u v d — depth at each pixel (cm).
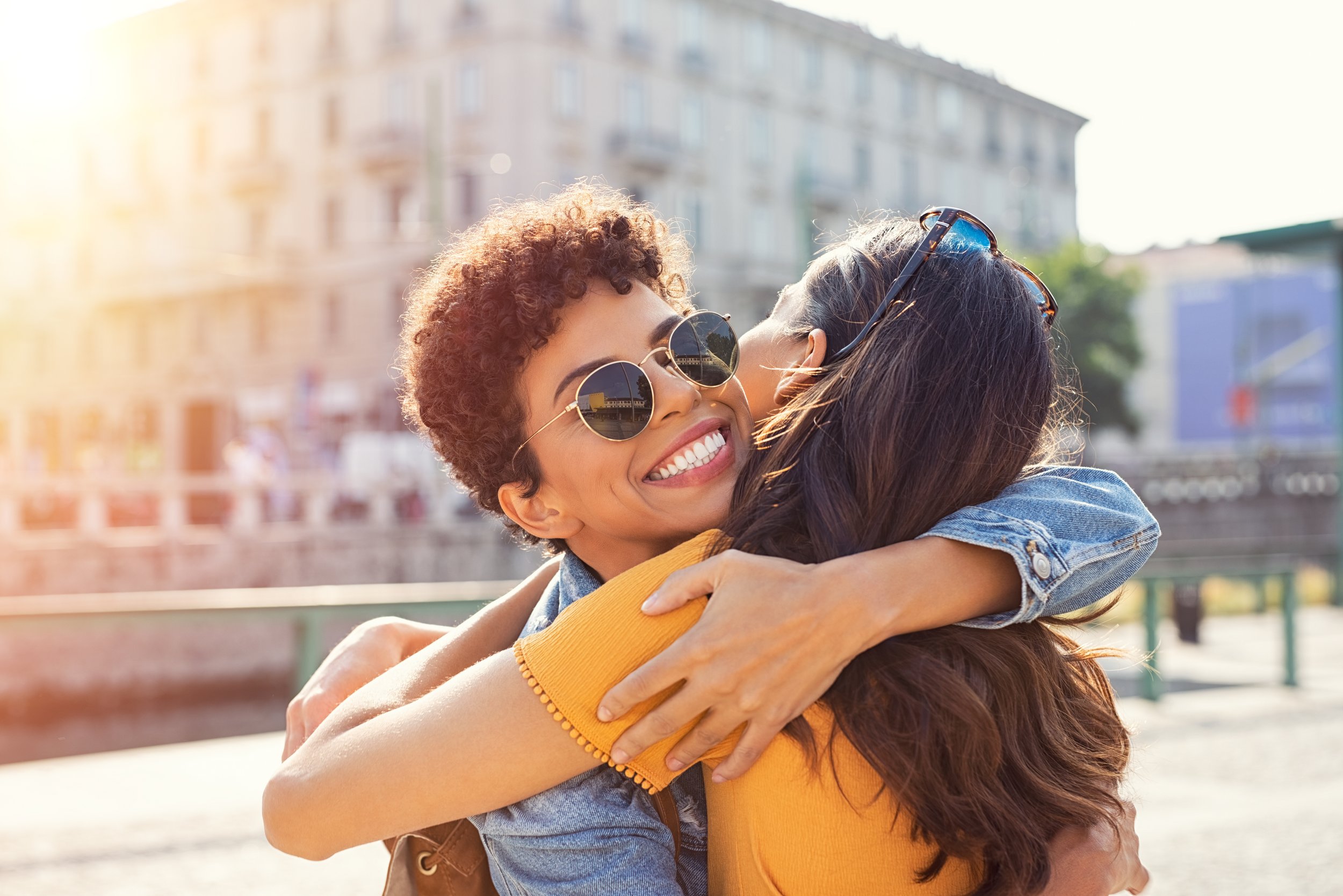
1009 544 108
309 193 3738
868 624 102
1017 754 109
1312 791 509
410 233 3359
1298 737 632
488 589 565
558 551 137
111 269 4197
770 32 4100
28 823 426
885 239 127
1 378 4447
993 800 105
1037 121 5316
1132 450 4122
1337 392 2028
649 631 105
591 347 117
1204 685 892
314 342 3697
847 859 109
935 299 117
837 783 107
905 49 4581
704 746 104
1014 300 119
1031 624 117
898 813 107
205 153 3994
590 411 115
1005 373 114
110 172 4212
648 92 3694
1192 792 509
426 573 2253
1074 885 110
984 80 4947
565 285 115
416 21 3547
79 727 1903
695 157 3819
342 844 109
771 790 109
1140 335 4444
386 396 3525
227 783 491
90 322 4238
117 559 2009
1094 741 120
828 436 114
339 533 2186
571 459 118
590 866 110
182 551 2056
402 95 3578
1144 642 768
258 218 3862
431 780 105
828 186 4156
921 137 4697
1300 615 1777
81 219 4269
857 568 104
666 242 131
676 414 120
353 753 109
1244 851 418
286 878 370
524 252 117
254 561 2106
